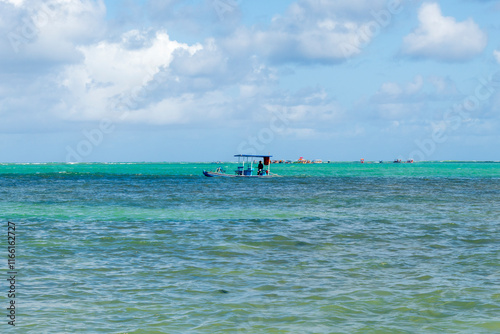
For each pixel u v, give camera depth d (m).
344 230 25.64
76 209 36.28
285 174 133.12
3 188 62.78
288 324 11.16
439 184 77.00
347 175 124.19
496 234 24.30
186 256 18.66
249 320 11.38
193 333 10.56
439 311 12.06
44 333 10.41
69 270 16.14
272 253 19.33
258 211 35.25
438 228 26.47
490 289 13.94
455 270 16.34
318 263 17.44
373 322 11.30
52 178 97.81
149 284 14.43
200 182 81.38
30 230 25.14
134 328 10.80
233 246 20.80
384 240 22.52
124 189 61.47
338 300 12.90
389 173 144.12
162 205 39.84
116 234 23.98
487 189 63.31
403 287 14.16
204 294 13.42
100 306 12.30
